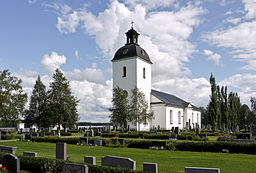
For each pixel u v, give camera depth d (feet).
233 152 60.70
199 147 64.49
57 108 125.29
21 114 134.51
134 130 164.35
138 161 49.98
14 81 133.28
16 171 36.73
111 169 30.76
